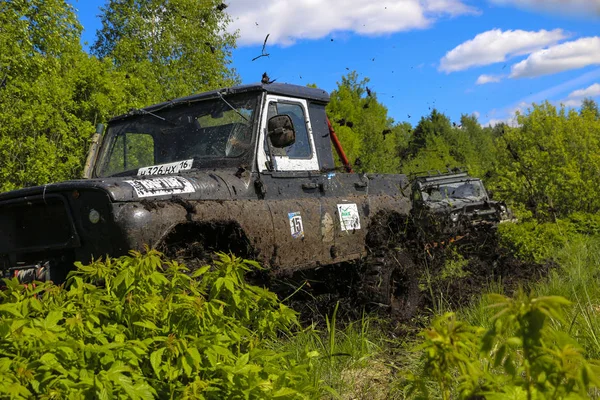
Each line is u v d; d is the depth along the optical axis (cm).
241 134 552
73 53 1684
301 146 598
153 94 1989
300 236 529
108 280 311
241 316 350
